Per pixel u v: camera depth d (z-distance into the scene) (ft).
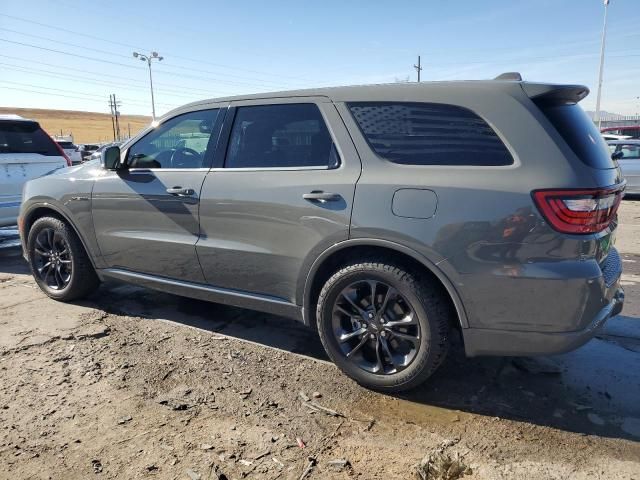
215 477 7.72
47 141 24.66
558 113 9.29
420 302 9.54
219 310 14.96
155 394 10.15
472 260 8.96
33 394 10.08
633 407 9.77
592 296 8.66
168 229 12.71
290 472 7.87
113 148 13.37
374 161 9.98
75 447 8.45
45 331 13.19
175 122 13.07
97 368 11.19
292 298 11.22
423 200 9.29
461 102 9.48
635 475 7.80
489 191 8.84
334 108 10.68
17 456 8.20
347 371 10.56
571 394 10.25
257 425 9.11
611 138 49.75
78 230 14.49
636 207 38.75
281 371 11.17
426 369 9.70
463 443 8.61
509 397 10.14
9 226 21.66
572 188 8.45
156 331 13.33
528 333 8.95
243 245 11.50
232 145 11.93
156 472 7.85
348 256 10.49
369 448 8.48
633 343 12.70
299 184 10.59
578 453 8.34
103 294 16.29
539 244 8.58
